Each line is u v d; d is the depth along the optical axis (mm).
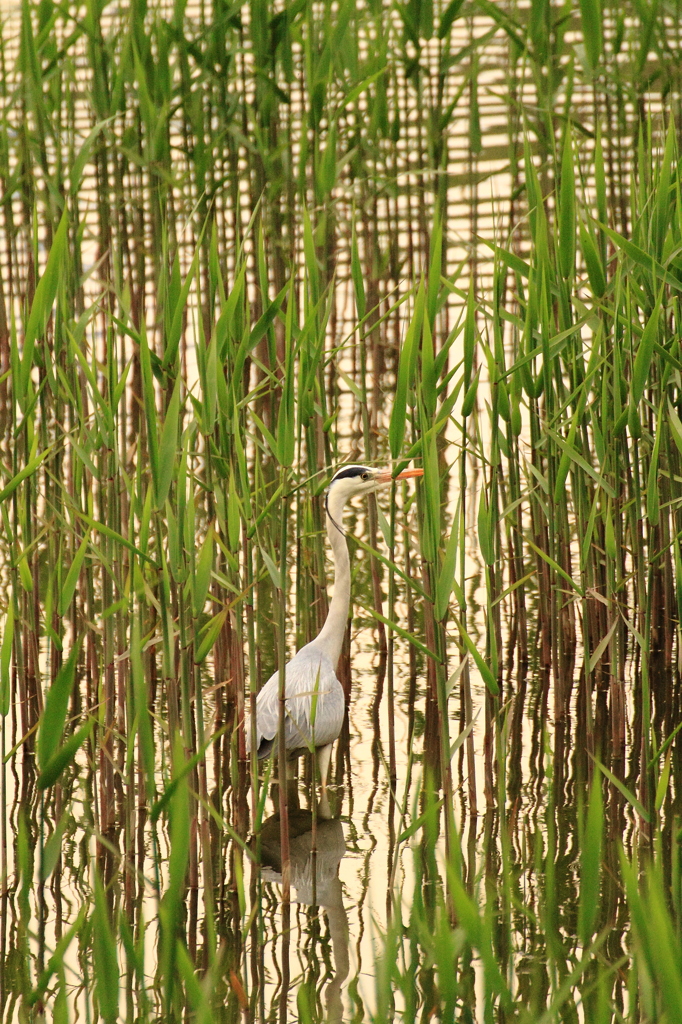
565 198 10320
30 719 12281
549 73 13219
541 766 11062
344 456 17234
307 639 12727
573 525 15922
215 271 9727
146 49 13516
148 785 8398
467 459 18375
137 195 16047
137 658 7973
